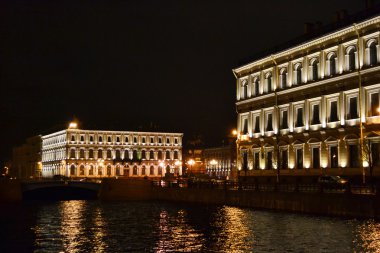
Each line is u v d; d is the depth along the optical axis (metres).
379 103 57.16
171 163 169.38
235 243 36.12
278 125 73.25
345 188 47.66
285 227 42.16
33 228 47.91
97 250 35.06
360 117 57.47
